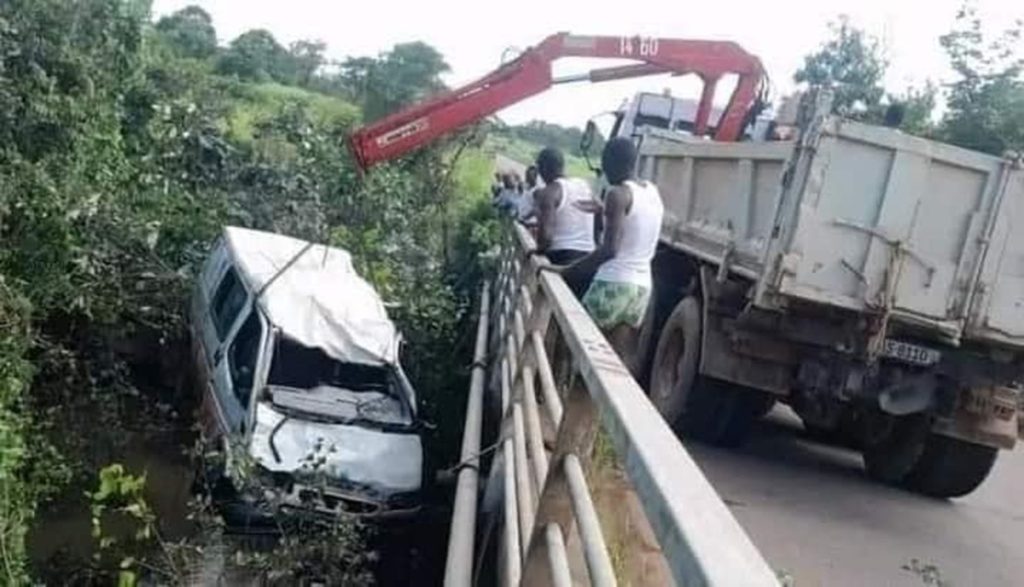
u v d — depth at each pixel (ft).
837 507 25.95
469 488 20.44
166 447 30.42
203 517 23.16
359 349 28.43
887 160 24.03
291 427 26.00
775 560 21.20
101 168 36.40
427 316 37.83
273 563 22.27
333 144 47.34
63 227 30.73
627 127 48.52
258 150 46.37
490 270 49.19
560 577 9.61
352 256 40.27
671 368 30.12
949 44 59.26
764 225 26.07
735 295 27.43
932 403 26.07
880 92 60.85
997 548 24.89
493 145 71.97
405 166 54.60
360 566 23.73
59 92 34.81
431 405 31.94
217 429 27.17
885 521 25.49
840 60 62.54
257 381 26.53
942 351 25.72
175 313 35.42
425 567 25.34
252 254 32.32
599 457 13.09
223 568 22.48
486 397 29.32
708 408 28.71
